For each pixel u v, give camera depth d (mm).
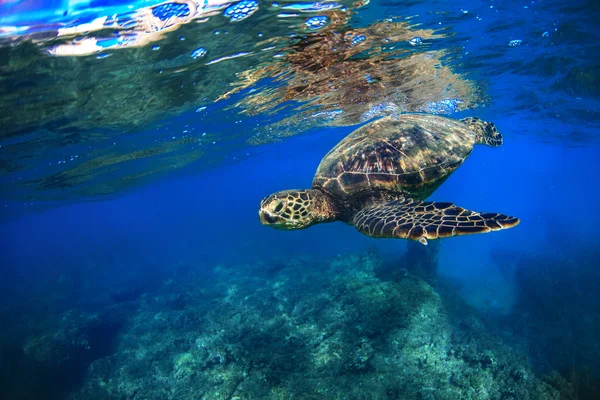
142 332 15758
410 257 17500
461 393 8805
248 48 7430
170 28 6020
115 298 23516
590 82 11891
